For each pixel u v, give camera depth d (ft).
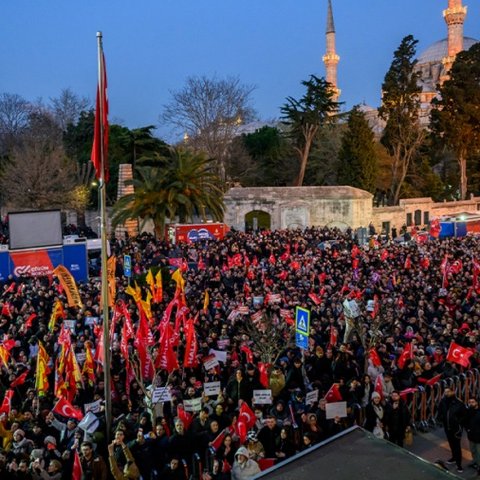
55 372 48.96
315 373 51.47
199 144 214.07
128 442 38.34
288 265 99.91
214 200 147.33
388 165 229.66
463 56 217.15
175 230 138.92
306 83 213.05
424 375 51.19
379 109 216.54
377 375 49.01
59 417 43.42
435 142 222.69
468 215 167.02
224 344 55.98
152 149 201.05
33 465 33.53
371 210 183.93
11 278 97.50
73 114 285.23
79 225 186.29
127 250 116.16
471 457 44.34
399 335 60.08
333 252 115.75
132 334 50.08
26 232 105.50
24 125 271.49
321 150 224.53
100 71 42.98
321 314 68.49
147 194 143.02
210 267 97.50
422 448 45.91
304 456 16.72
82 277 109.70
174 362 47.29
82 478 34.01
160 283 74.69
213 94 214.48
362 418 44.75
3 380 50.62
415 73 211.61
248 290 80.79
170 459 37.09
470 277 88.38
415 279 86.99
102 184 43.19
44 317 68.39
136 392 47.98
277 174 238.07
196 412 41.09
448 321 61.67
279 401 42.73
